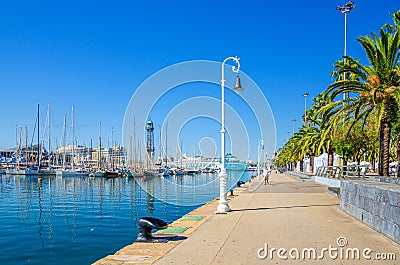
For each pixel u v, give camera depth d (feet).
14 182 234.58
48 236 59.06
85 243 53.31
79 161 352.28
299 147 213.87
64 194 150.71
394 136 104.73
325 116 85.92
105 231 62.75
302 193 92.27
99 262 26.86
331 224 42.09
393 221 33.19
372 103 79.66
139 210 93.25
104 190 171.94
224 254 28.71
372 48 76.69
